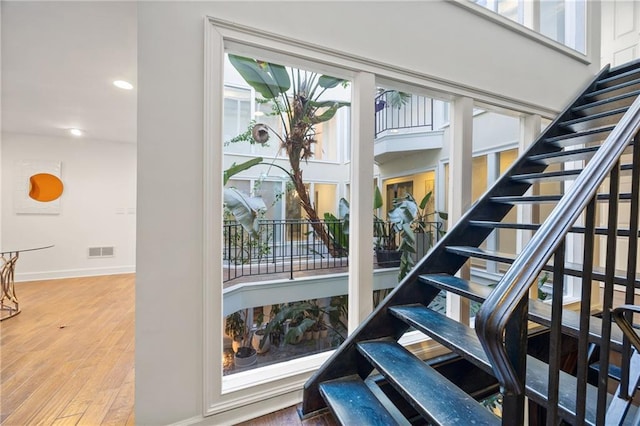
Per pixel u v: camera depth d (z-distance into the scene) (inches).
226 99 79.4
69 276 190.9
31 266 182.4
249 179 84.4
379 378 74.5
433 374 54.2
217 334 62.4
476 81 95.9
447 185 124.3
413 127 119.2
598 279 52.9
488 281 129.0
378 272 107.1
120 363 84.3
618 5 151.3
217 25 61.5
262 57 69.4
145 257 56.2
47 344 95.9
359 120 77.4
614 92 102.8
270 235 88.1
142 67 55.5
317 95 90.7
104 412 64.4
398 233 113.3
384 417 52.9
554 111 115.6
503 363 26.2
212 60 60.9
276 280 89.3
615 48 152.6
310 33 70.7
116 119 156.4
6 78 110.1
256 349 84.5
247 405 64.7
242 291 84.4
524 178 83.7
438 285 67.4
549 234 30.2
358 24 76.4
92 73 107.0
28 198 181.6
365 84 77.5
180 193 58.8
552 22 125.2
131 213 207.6
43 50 92.0
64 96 126.7
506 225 72.2
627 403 43.1
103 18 77.4
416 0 85.0
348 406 56.2
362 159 77.5
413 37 84.4
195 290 60.2
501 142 134.4
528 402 82.3
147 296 56.4
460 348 49.3
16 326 110.9
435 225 121.3
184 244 59.2
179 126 58.5
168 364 57.9
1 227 176.2
